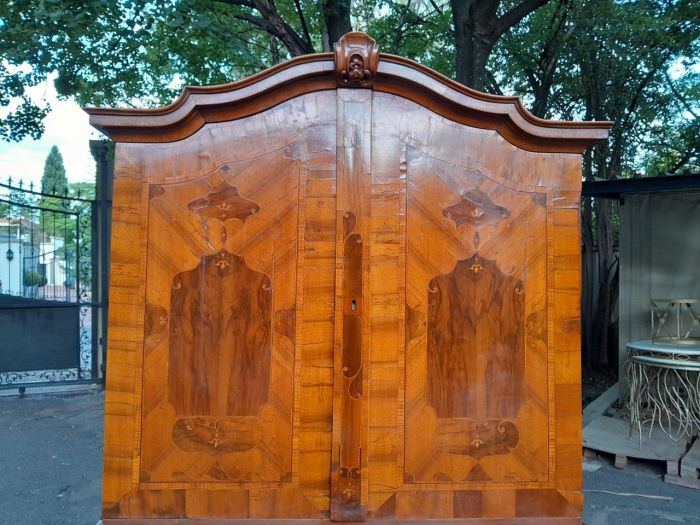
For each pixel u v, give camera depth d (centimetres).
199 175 225
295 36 637
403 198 228
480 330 231
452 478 229
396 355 227
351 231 226
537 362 233
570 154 233
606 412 504
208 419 225
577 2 663
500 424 231
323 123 227
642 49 673
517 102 225
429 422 228
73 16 467
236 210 226
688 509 346
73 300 625
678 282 503
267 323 226
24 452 443
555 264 233
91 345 633
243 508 225
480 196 231
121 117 220
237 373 226
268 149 227
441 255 229
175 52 638
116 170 223
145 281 224
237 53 614
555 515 232
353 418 225
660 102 736
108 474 222
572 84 757
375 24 808
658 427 453
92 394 615
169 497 224
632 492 370
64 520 333
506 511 231
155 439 224
